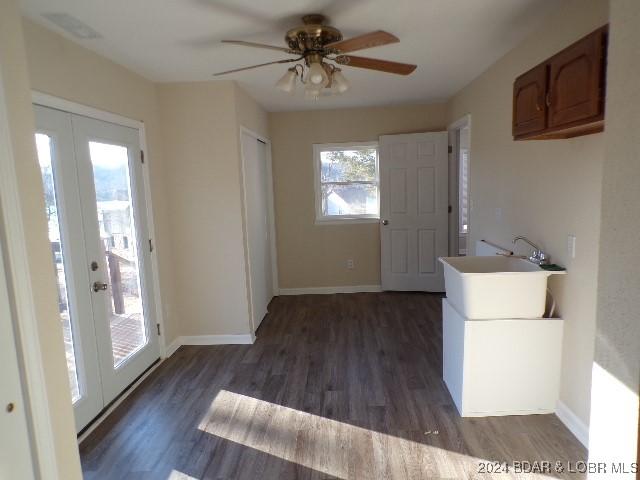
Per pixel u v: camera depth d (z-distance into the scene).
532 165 2.69
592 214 2.06
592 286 2.09
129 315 3.08
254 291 4.17
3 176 1.24
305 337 3.94
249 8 2.17
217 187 3.66
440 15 2.35
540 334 2.41
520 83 2.29
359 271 5.46
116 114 2.93
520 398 2.48
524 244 2.81
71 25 2.28
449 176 5.06
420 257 5.23
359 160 5.34
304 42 2.29
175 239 3.75
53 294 1.44
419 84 4.00
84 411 2.49
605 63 1.58
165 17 2.24
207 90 3.55
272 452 2.25
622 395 1.12
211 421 2.56
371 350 3.57
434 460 2.14
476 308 2.42
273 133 5.25
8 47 1.27
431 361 3.31
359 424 2.47
